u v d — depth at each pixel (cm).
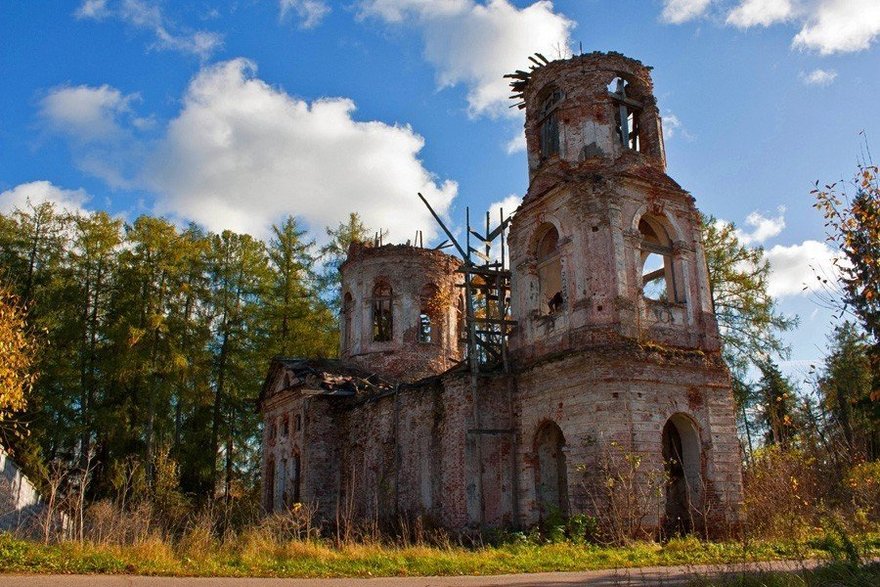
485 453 2195
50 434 3338
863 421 2122
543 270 2416
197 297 3969
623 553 1579
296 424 3133
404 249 3441
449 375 2317
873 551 1412
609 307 2036
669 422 2148
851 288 1277
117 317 3616
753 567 1239
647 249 2195
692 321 2156
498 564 1415
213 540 1588
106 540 1504
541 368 2145
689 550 1612
